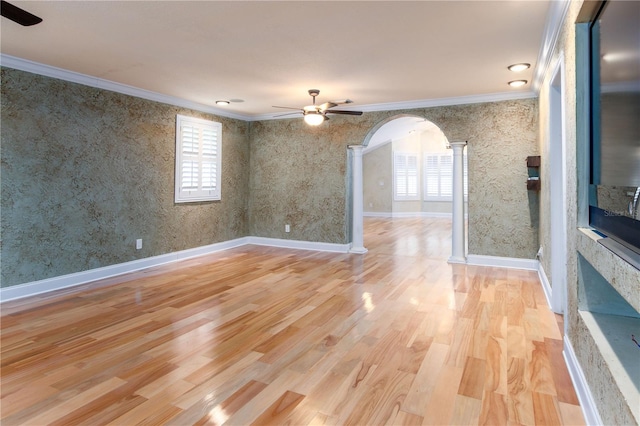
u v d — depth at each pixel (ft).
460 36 10.27
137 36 10.30
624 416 4.18
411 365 7.92
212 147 20.35
